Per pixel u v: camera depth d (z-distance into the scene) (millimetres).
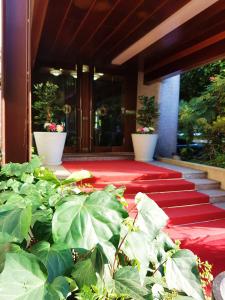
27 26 2666
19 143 2723
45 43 5844
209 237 3422
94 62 7371
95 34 5250
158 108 7473
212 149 6695
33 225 986
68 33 5215
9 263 724
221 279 1229
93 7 4090
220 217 4145
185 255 1173
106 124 7770
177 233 3525
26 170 1942
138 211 1057
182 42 5422
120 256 1005
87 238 813
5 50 2627
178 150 8016
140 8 4070
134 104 7926
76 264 859
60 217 852
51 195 1286
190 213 4023
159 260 1140
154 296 995
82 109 7500
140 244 962
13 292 681
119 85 7781
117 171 5238
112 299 848
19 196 1236
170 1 3822
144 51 6016
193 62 5617
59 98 7258
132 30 4949
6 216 919
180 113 7719
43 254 815
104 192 963
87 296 759
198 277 1099
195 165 5770
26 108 2725
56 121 7176
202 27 4648
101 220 854
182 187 4898
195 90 8641
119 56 6340
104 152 7711
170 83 7473
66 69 7230
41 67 7012
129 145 7984
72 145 7500
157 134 7125
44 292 697
